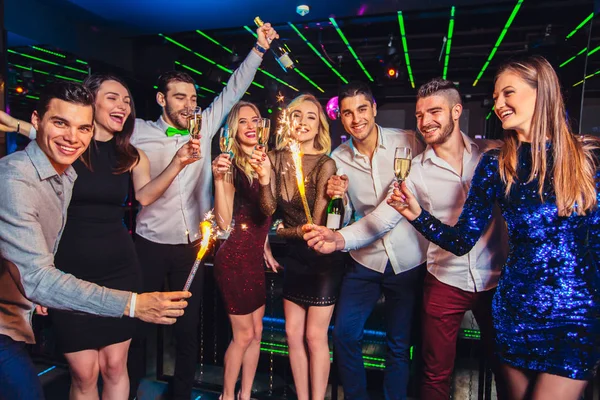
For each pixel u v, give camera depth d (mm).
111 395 1976
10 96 4578
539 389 1498
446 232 1690
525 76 1478
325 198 2215
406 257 2283
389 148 2336
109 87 1911
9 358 1403
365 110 2240
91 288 1241
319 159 2264
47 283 1256
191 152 1998
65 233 1820
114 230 1947
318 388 2271
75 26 4793
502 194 1612
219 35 5934
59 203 1536
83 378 1869
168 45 5848
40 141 1424
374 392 2824
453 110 2010
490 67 7996
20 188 1344
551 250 1471
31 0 4234
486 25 6125
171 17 4734
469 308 2107
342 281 2393
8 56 4492
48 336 3127
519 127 1533
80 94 1391
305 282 2229
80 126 1399
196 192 2578
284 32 6109
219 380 2918
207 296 3170
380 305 2975
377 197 2400
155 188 2074
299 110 2264
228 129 2326
